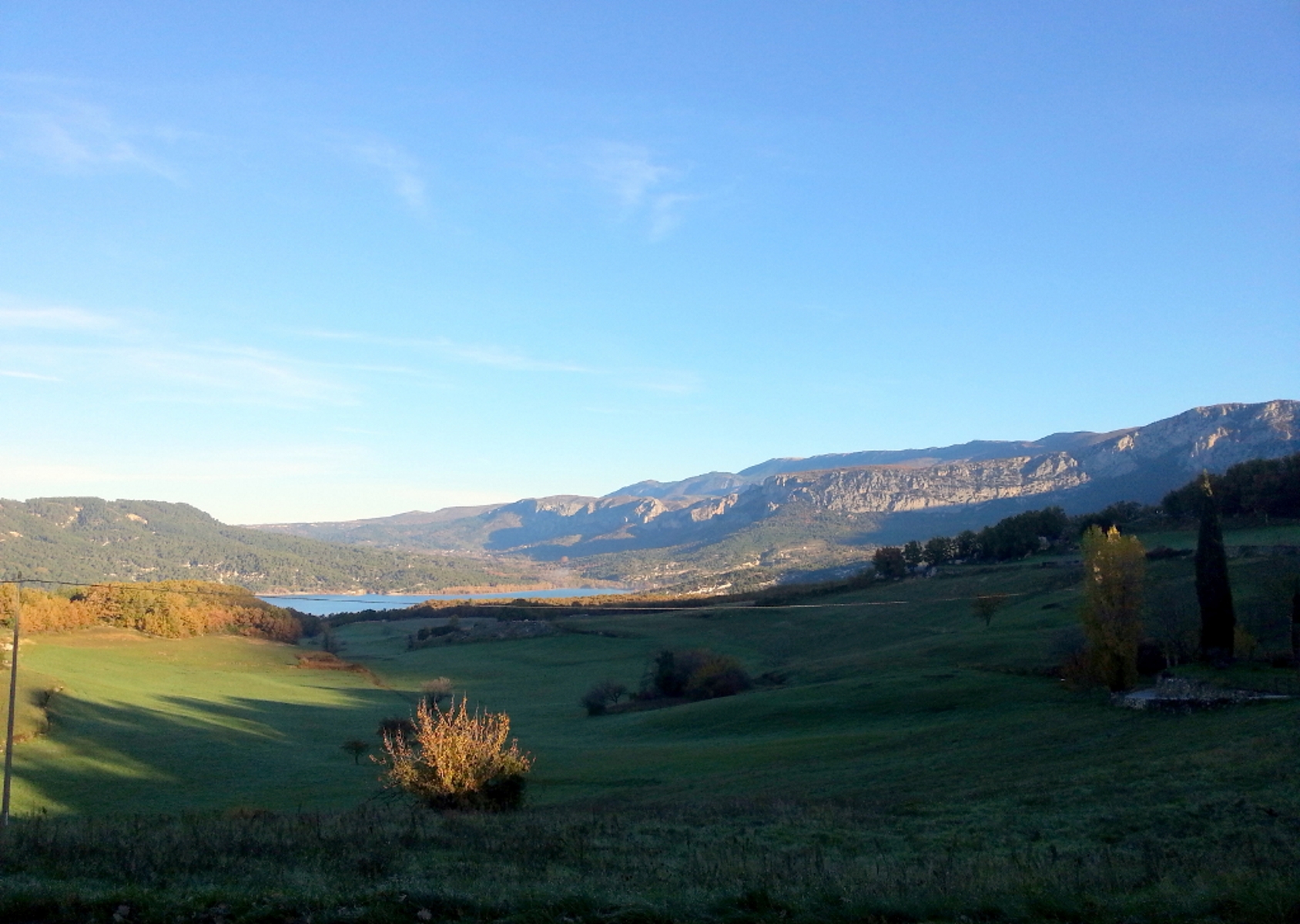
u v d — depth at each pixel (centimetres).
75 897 1217
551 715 8150
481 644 13038
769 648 11175
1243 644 5500
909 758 4209
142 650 9919
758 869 1584
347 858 1677
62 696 6222
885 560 14250
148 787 4531
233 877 1470
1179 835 1917
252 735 6244
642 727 6781
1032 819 2305
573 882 1476
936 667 7394
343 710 7950
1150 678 5619
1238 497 12575
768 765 4566
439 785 2992
